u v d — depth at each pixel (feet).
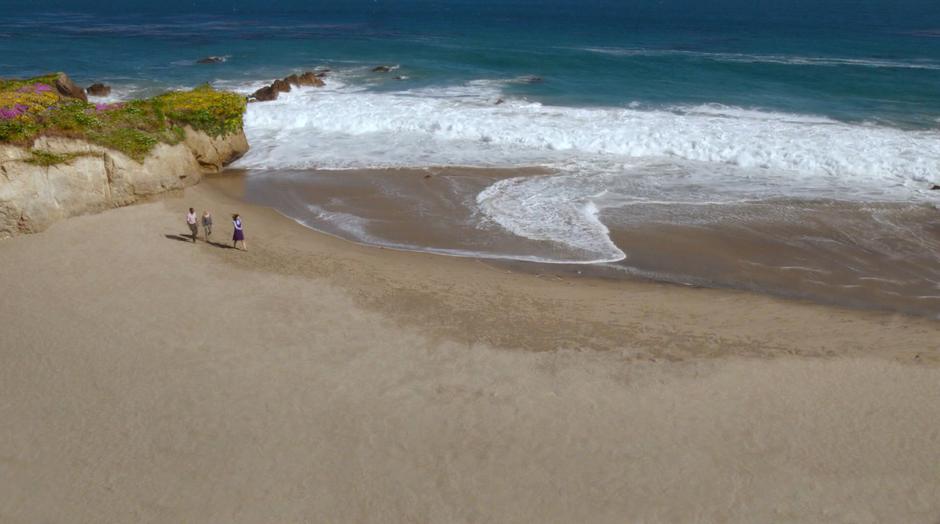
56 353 54.44
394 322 59.77
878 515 39.88
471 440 45.70
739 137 102.83
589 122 113.91
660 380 51.60
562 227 79.61
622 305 63.10
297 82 146.82
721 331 58.44
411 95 140.05
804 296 64.75
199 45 218.59
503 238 77.46
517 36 258.78
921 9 394.32
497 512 40.29
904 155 93.86
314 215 84.53
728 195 87.25
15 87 95.71
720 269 69.92
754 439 45.68
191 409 48.32
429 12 413.39
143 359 53.83
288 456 44.27
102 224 79.46
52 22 311.27
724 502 40.83
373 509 40.47
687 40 243.40
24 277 66.59
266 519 39.75
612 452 44.65
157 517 39.86
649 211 83.30
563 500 41.06
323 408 48.55
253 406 48.67
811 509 40.29
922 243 73.82
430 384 51.26
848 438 45.60
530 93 140.46
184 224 80.74
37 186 76.79
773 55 195.31
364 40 232.32
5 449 44.70
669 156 101.40
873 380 51.16
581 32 277.23
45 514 40.09
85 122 83.71
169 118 94.68
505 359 54.39
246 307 61.77
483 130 110.83
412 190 91.20
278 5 470.39
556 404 49.11
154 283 65.87
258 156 105.81
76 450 44.70
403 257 73.20
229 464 43.57
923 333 57.93
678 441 45.55
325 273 69.00
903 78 150.51
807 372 52.31
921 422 46.78
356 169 99.19
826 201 84.38
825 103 128.06
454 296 64.59
